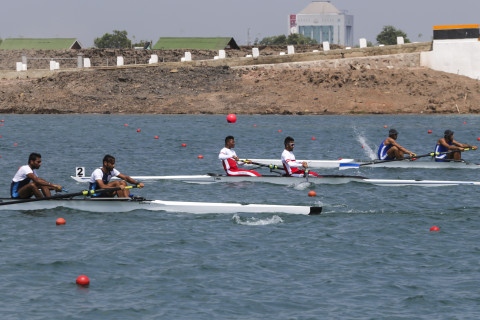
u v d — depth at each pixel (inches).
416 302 1456.7
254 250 1862.7
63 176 3346.5
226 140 3230.8
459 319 1364.4
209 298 1476.4
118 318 1358.3
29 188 2401.6
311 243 1942.7
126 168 3727.9
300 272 1664.6
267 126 6983.3
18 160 3966.5
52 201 2429.9
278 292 1517.0
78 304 1434.5
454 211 2426.2
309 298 1481.3
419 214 2368.4
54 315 1370.6
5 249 1857.8
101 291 1518.2
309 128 6752.0
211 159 4195.4
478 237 2010.3
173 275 1633.9
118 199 2405.3
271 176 3169.3
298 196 2800.2
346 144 5280.5
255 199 2731.3
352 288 1547.7
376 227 2151.8
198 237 2014.0
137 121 7682.1
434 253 1835.6
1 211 2393.0
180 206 2418.8
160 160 4109.3
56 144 5014.8
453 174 3518.7
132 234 2054.6
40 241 1957.4
